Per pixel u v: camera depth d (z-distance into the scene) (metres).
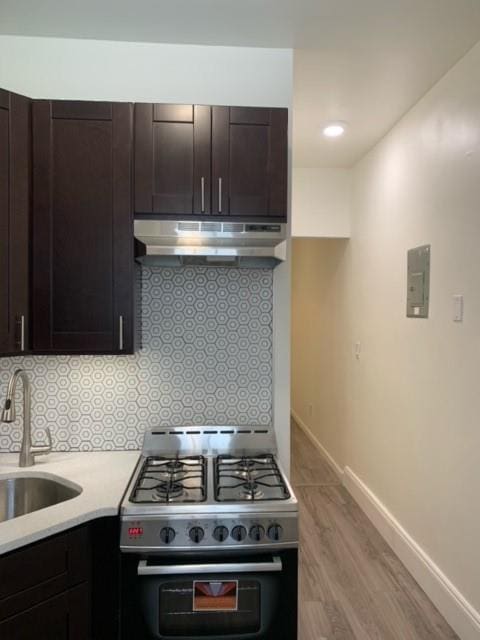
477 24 1.79
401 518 2.65
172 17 1.75
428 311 2.33
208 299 2.00
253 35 1.88
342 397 3.84
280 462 1.90
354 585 2.38
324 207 3.66
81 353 1.66
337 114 2.63
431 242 2.31
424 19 1.76
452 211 2.11
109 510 1.39
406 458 2.59
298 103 2.49
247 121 1.70
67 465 1.76
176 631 1.38
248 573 1.39
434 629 2.06
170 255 1.66
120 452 1.93
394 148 2.78
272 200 1.71
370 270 3.19
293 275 5.97
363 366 3.33
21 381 1.92
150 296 1.98
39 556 1.28
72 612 1.34
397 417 2.72
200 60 1.95
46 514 1.34
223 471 1.72
